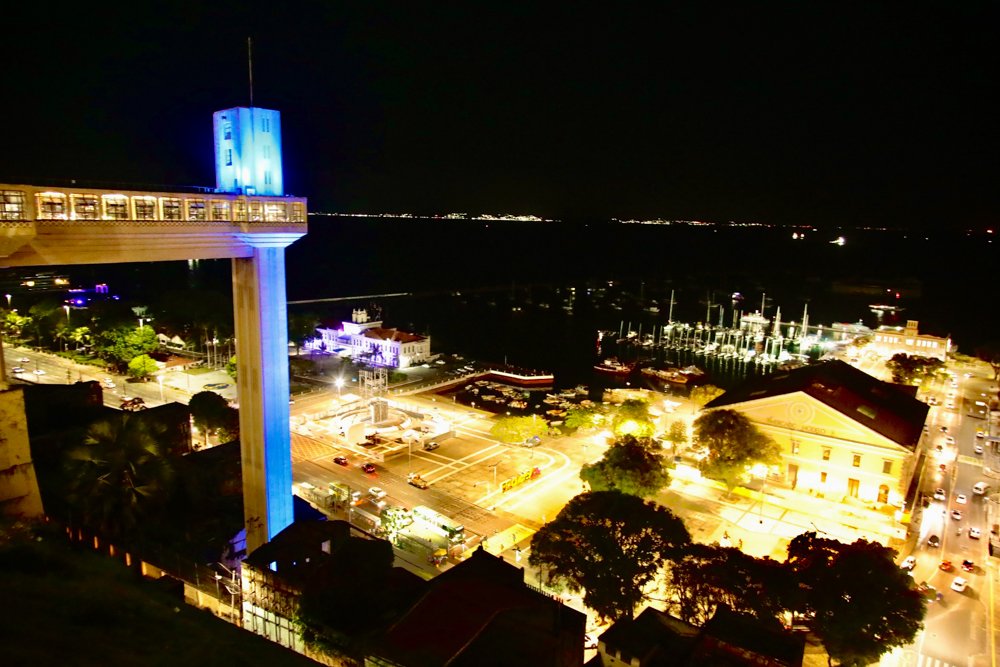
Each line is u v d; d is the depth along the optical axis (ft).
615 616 174.29
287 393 209.97
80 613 82.74
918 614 157.07
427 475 338.34
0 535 110.63
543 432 409.28
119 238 158.30
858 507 293.02
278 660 89.51
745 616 140.87
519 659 112.16
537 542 190.80
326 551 171.83
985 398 504.84
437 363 652.48
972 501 311.88
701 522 279.08
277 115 199.11
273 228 195.11
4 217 135.95
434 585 146.30
